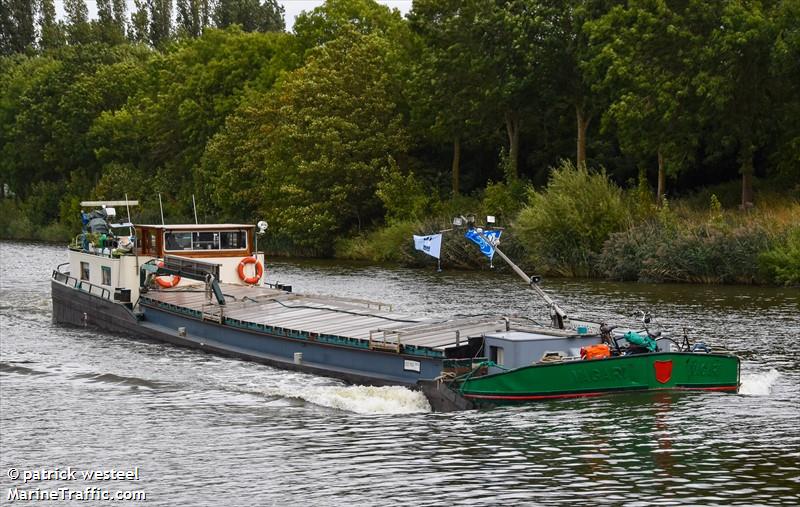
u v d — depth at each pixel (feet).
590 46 208.54
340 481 60.23
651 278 167.63
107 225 134.92
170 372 93.09
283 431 71.67
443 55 233.14
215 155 293.23
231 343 101.24
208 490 59.88
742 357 93.20
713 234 167.32
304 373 90.12
